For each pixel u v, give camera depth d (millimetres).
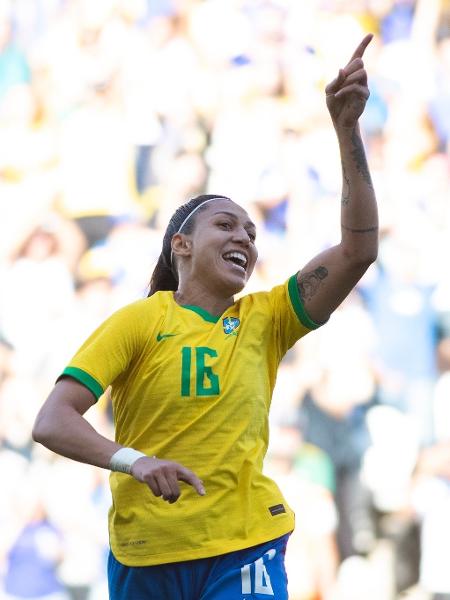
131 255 25750
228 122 26312
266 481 8086
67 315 25438
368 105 26422
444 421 23547
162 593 7953
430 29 26797
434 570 22453
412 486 22969
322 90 26391
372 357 23953
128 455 7355
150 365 8086
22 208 26250
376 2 26953
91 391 7879
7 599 23000
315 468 22875
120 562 8047
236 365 8125
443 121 26359
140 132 26500
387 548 22531
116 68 26938
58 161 26406
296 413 23281
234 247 8555
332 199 25703
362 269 8438
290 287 8531
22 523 23438
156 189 26156
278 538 7984
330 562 22359
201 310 8445
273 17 26766
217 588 7797
